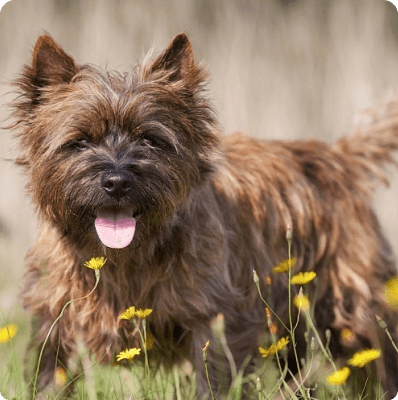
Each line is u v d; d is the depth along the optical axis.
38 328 6.05
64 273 5.82
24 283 6.16
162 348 6.05
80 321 5.91
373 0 16.06
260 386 4.73
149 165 5.50
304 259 7.09
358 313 7.05
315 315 7.03
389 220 13.78
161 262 5.76
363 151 7.73
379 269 7.37
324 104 15.92
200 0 15.84
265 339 6.46
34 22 15.15
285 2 16.58
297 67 16.16
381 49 16.05
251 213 6.76
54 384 5.85
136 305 5.88
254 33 16.06
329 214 7.21
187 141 5.93
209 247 5.99
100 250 5.59
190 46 6.03
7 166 13.59
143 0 15.44
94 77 5.88
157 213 5.59
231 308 6.15
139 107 5.62
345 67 15.98
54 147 5.57
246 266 6.66
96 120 5.54
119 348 6.03
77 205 5.50
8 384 5.59
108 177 5.30
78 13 15.38
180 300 5.84
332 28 16.28
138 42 15.41
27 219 13.72
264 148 7.38
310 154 7.55
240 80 15.70
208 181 6.22
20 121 5.90
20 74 5.92
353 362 5.06
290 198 7.07
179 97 5.95
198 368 5.87
